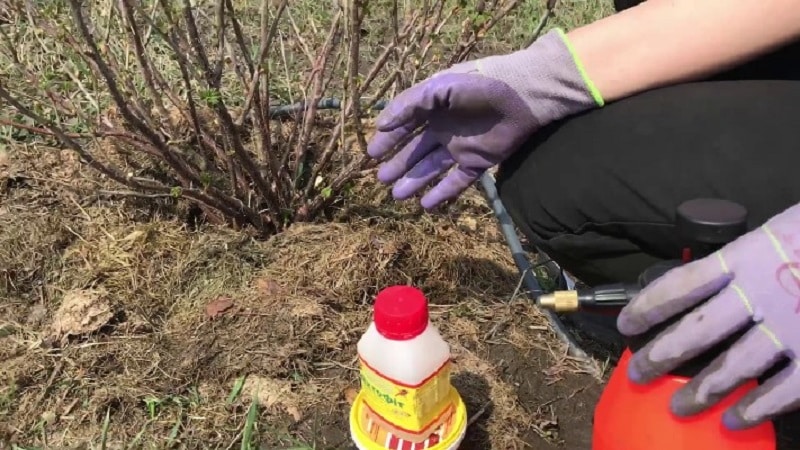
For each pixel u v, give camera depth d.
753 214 1.20
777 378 1.01
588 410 1.58
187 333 1.64
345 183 1.84
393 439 1.37
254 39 2.45
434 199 1.47
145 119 1.80
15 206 1.89
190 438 1.48
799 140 1.20
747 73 1.40
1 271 1.74
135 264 1.75
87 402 1.52
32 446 1.46
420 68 1.81
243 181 1.83
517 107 1.29
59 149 1.99
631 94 1.28
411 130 1.42
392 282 1.75
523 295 1.79
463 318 1.73
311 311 1.66
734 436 1.06
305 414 1.53
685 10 1.23
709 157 1.21
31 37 2.24
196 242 1.81
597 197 1.29
